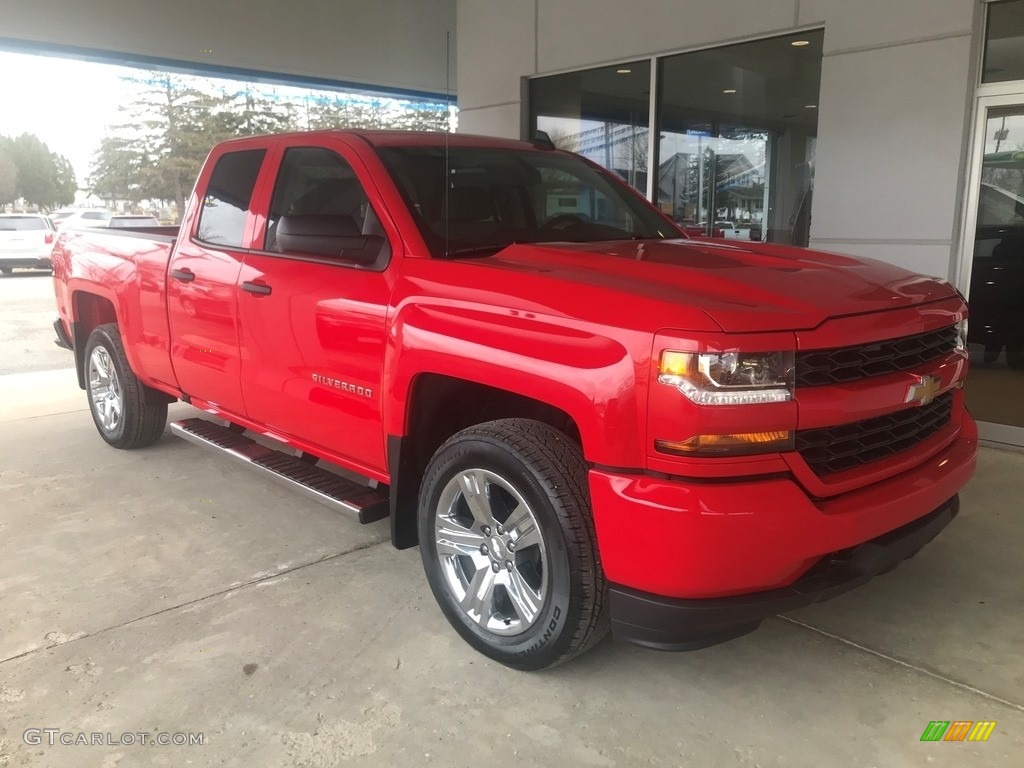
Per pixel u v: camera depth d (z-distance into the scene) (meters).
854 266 2.80
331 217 2.98
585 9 7.36
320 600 3.21
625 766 2.23
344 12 10.93
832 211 5.81
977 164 5.18
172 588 3.32
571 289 2.39
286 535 3.88
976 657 2.75
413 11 11.67
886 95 5.41
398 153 3.31
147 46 9.38
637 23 6.95
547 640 2.47
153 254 4.39
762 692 2.57
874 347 2.33
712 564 2.09
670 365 2.07
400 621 3.04
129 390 4.96
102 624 3.02
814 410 2.16
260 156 3.81
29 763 2.25
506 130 8.36
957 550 3.59
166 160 15.39
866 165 5.58
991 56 5.05
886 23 5.34
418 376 2.80
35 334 11.31
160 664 2.74
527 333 2.40
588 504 2.38
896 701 2.51
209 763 2.25
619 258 2.73
